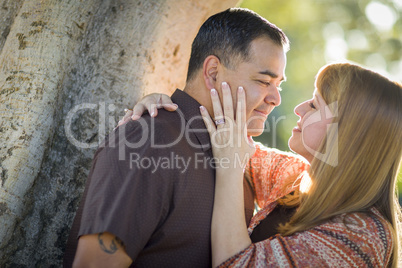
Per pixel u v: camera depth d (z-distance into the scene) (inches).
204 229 78.2
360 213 82.6
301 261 75.4
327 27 452.4
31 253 86.7
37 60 88.4
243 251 76.4
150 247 75.2
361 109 85.0
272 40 85.7
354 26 452.1
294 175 93.2
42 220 87.9
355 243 77.1
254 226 88.0
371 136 84.5
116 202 70.8
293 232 81.0
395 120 85.0
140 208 72.2
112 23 95.0
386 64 450.6
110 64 93.7
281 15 444.5
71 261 80.0
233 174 80.8
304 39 452.8
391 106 85.3
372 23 451.8
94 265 69.6
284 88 452.8
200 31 89.1
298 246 76.9
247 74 84.7
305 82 453.7
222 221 78.2
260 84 85.4
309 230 79.5
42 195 88.4
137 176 72.9
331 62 91.0
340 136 85.3
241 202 80.0
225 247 76.9
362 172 84.3
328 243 77.0
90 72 93.0
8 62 89.3
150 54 96.2
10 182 84.0
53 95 88.9
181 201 76.5
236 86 85.0
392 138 84.9
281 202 90.8
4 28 94.5
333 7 450.3
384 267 79.5
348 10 449.1
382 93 85.7
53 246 88.4
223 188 80.0
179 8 98.6
